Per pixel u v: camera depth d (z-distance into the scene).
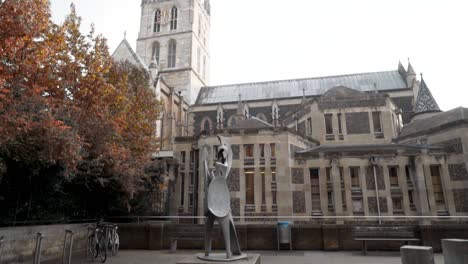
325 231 15.77
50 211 15.92
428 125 31.73
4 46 11.96
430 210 24.69
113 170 17.69
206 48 81.88
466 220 22.98
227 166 10.99
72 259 13.59
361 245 15.31
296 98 57.47
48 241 13.32
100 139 17.03
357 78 60.91
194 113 61.22
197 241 16.56
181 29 71.00
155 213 27.31
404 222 24.53
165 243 16.83
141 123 25.62
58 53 16.75
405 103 52.75
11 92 11.59
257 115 58.34
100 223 15.08
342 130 34.31
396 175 26.05
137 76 31.42
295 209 26.31
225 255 10.58
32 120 11.92
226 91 68.25
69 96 17.05
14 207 13.55
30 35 13.11
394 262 12.34
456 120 26.14
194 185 31.12
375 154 26.30
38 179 13.70
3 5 12.04
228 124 58.25
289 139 27.77
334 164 26.44
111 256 14.31
